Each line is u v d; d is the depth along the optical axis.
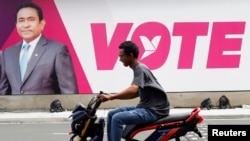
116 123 5.80
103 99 5.77
